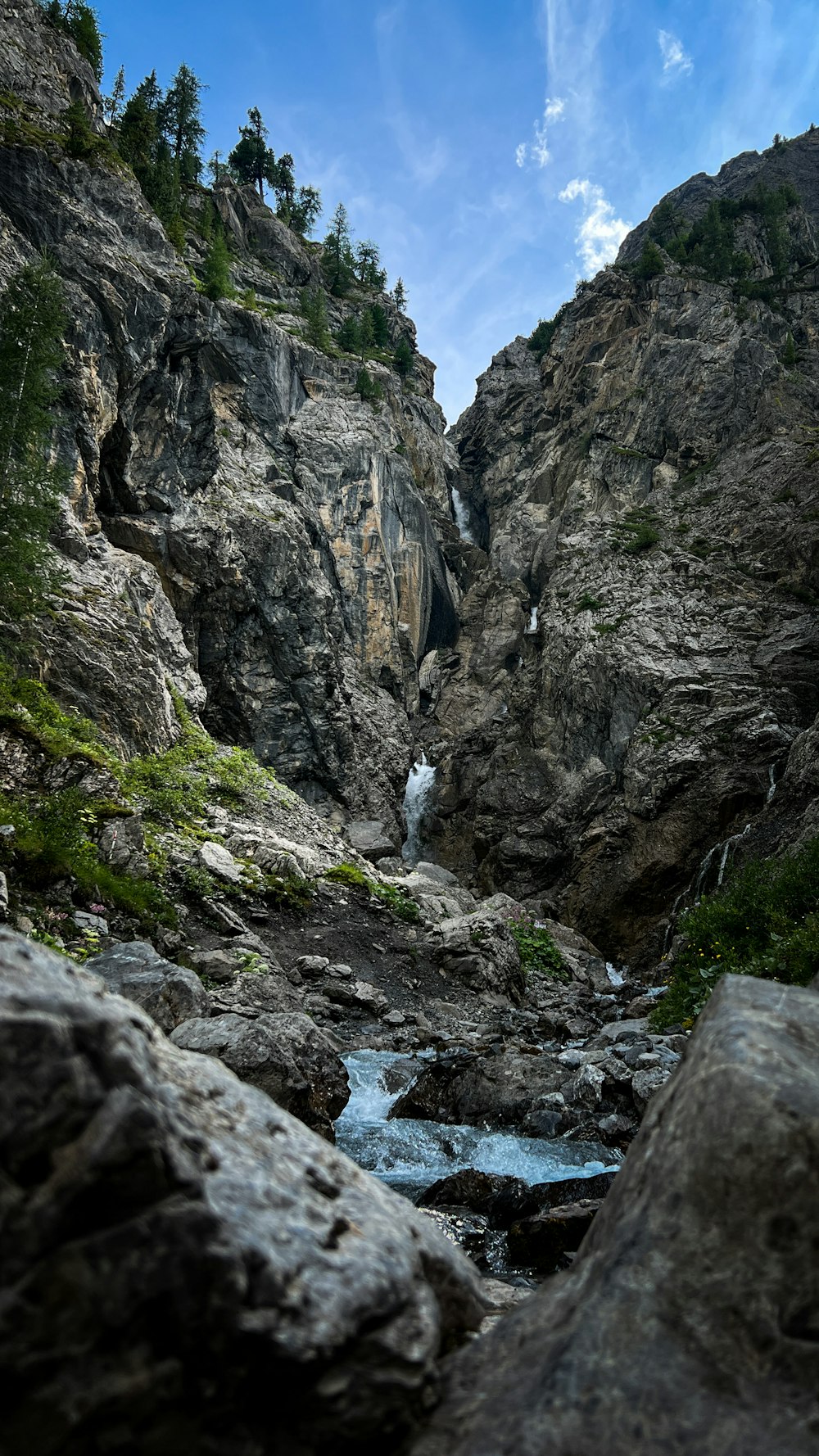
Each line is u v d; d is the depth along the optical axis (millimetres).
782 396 53250
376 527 47156
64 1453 1481
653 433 57438
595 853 34406
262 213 68875
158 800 21547
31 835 13578
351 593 45719
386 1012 16266
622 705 38500
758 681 36000
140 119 53406
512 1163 8578
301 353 50656
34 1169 1610
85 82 36156
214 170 77188
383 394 57969
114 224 30203
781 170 93562
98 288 27641
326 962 17344
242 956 15430
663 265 69000
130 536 29656
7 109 29766
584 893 33938
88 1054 1761
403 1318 2012
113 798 16422
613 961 32312
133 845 15836
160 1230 1647
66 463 25703
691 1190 2152
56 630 22516
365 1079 11672
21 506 19797
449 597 56750
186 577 31188
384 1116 10219
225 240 60250
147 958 9180
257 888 19562
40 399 20719
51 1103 1645
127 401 28875
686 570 43625
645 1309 2012
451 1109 10188
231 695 33250
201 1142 1979
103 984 2414
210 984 13930
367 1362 1860
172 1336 1602
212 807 23609
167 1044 2555
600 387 64562
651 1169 2367
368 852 33625
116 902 14242
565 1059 11312
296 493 42375
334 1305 1851
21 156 27828
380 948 19781
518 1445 1808
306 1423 1771
